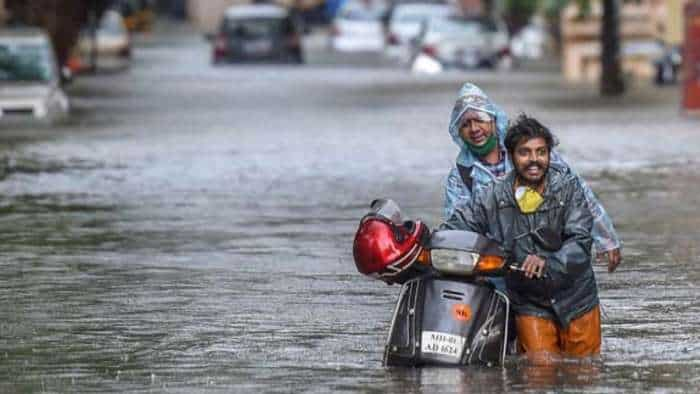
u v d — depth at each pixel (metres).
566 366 16.91
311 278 23.23
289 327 19.52
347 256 25.34
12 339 18.86
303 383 16.33
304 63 101.12
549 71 92.25
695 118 54.19
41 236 27.80
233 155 42.66
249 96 69.69
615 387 15.98
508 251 17.20
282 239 27.27
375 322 19.84
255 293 21.97
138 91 73.75
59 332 19.28
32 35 56.22
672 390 15.86
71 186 35.69
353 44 122.81
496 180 17.73
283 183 35.88
